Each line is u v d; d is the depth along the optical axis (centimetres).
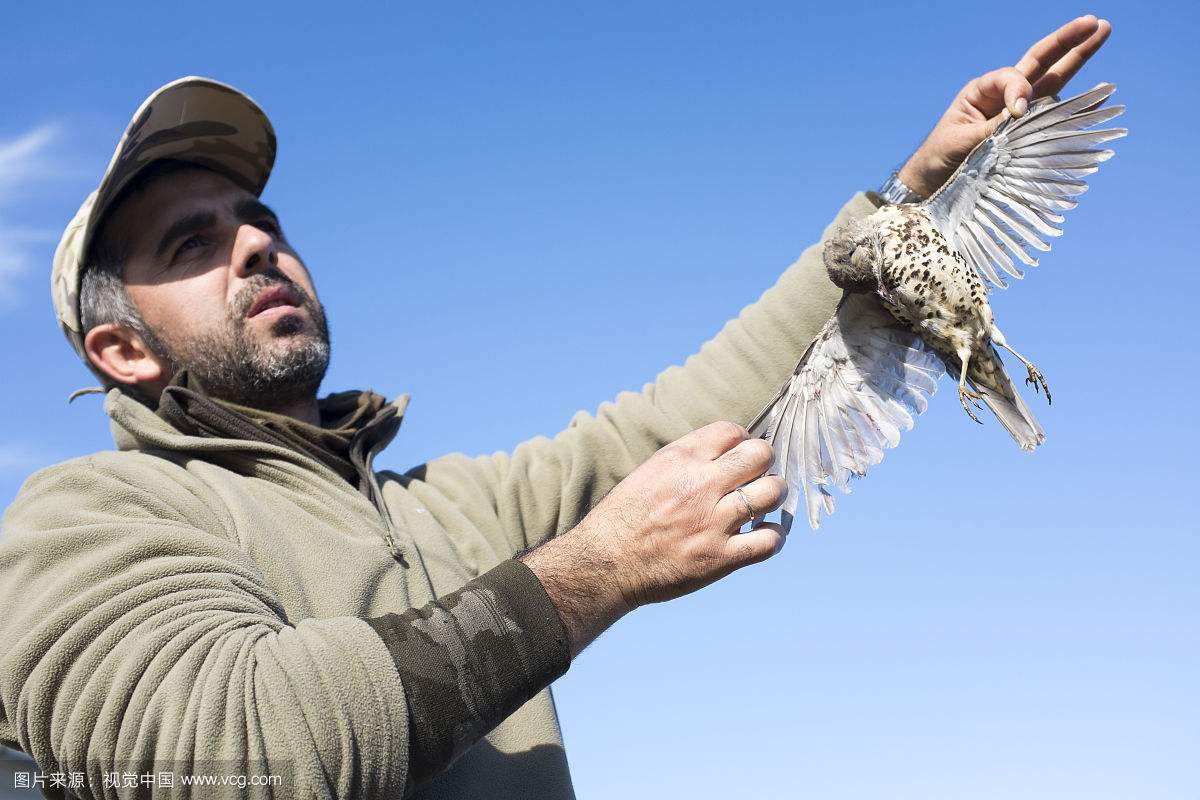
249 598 103
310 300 136
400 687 99
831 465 121
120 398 126
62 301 137
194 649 98
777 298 146
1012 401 121
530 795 115
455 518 133
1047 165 120
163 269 133
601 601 105
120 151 130
